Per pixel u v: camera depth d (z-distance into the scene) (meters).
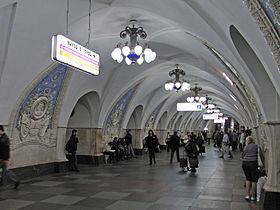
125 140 18.62
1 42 8.04
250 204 7.09
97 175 11.37
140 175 11.50
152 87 18.84
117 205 6.85
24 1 7.26
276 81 4.41
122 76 14.74
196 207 6.78
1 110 9.04
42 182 9.66
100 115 15.13
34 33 8.30
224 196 7.94
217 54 8.38
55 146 11.90
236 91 12.29
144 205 6.90
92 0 7.89
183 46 10.80
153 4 7.34
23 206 6.66
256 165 7.44
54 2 7.61
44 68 9.62
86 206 6.73
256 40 4.13
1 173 8.87
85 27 9.14
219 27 5.80
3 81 8.66
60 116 11.81
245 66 6.15
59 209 6.46
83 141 15.25
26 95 9.64
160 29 9.93
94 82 13.38
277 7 3.34
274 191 6.18
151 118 23.58
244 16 3.94
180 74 16.08
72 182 9.75
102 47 11.19
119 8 8.45
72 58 6.64
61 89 11.22
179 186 9.29
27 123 10.16
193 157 12.71
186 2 5.90
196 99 21.14
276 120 6.20
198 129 47.59
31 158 10.59
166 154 22.39
